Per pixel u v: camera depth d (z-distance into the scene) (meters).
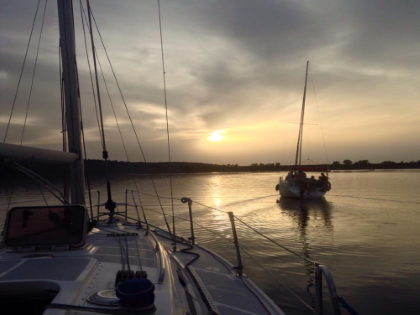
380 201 23.09
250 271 8.28
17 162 3.41
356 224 15.10
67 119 4.99
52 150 4.07
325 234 12.99
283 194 25.80
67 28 4.96
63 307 2.12
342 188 33.62
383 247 10.77
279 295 6.73
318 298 2.61
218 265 4.76
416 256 9.67
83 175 5.12
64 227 3.86
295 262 9.03
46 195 13.23
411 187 33.72
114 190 25.41
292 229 14.06
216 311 3.16
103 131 6.11
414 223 15.14
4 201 11.88
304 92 32.06
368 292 6.95
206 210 18.36
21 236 3.76
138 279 2.08
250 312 3.42
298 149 31.66
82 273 2.79
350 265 8.83
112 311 2.03
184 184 39.75
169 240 6.15
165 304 2.51
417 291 6.98
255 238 12.01
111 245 4.21
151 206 19.53
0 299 2.61
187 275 4.19
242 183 42.75
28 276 2.71
